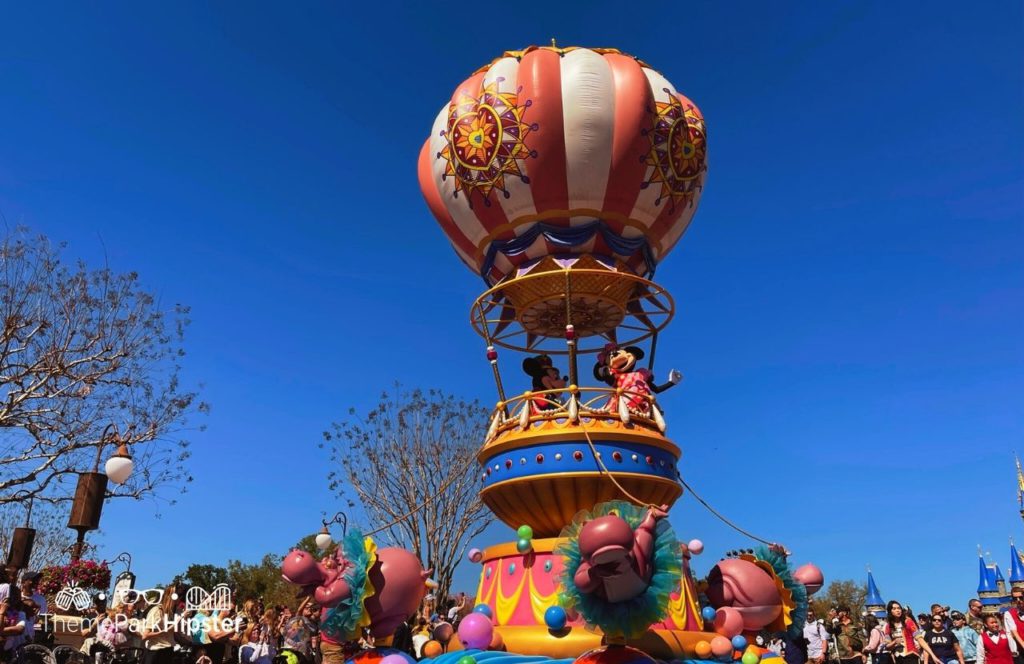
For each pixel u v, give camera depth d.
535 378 10.62
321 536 9.01
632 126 9.69
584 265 9.84
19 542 14.64
